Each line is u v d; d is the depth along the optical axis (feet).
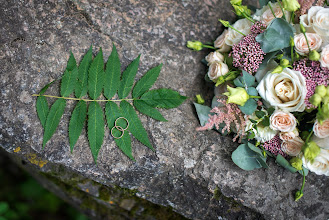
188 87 2.19
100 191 2.32
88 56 2.01
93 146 1.94
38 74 1.98
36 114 1.96
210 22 2.28
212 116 1.95
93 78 1.98
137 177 2.05
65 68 2.02
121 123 1.98
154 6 2.20
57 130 1.97
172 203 2.18
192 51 2.22
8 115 1.94
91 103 1.98
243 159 1.98
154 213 2.40
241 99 1.78
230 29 2.08
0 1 2.01
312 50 1.77
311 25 1.83
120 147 1.97
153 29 2.17
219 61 2.05
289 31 1.85
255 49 1.90
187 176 2.04
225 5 2.33
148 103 2.02
